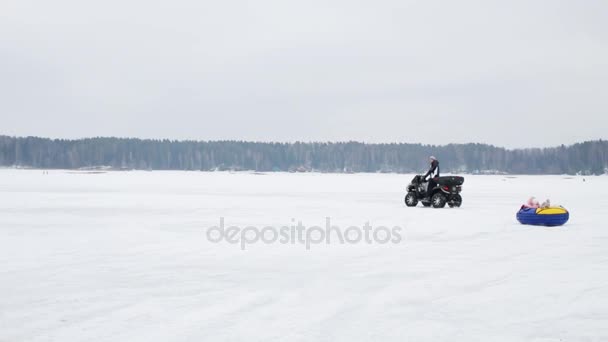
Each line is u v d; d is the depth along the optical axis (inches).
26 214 708.7
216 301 249.8
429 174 860.6
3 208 808.9
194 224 586.9
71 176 3218.5
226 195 1223.5
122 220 629.0
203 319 219.9
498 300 250.8
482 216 693.3
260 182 2384.4
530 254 387.2
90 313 229.3
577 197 1242.6
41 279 299.3
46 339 195.6
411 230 538.0
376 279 298.8
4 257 373.4
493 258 369.4
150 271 323.3
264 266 340.2
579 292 265.4
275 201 1003.3
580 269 326.3
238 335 199.3
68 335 200.1
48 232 516.4
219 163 7431.1
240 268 333.7
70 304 244.5
